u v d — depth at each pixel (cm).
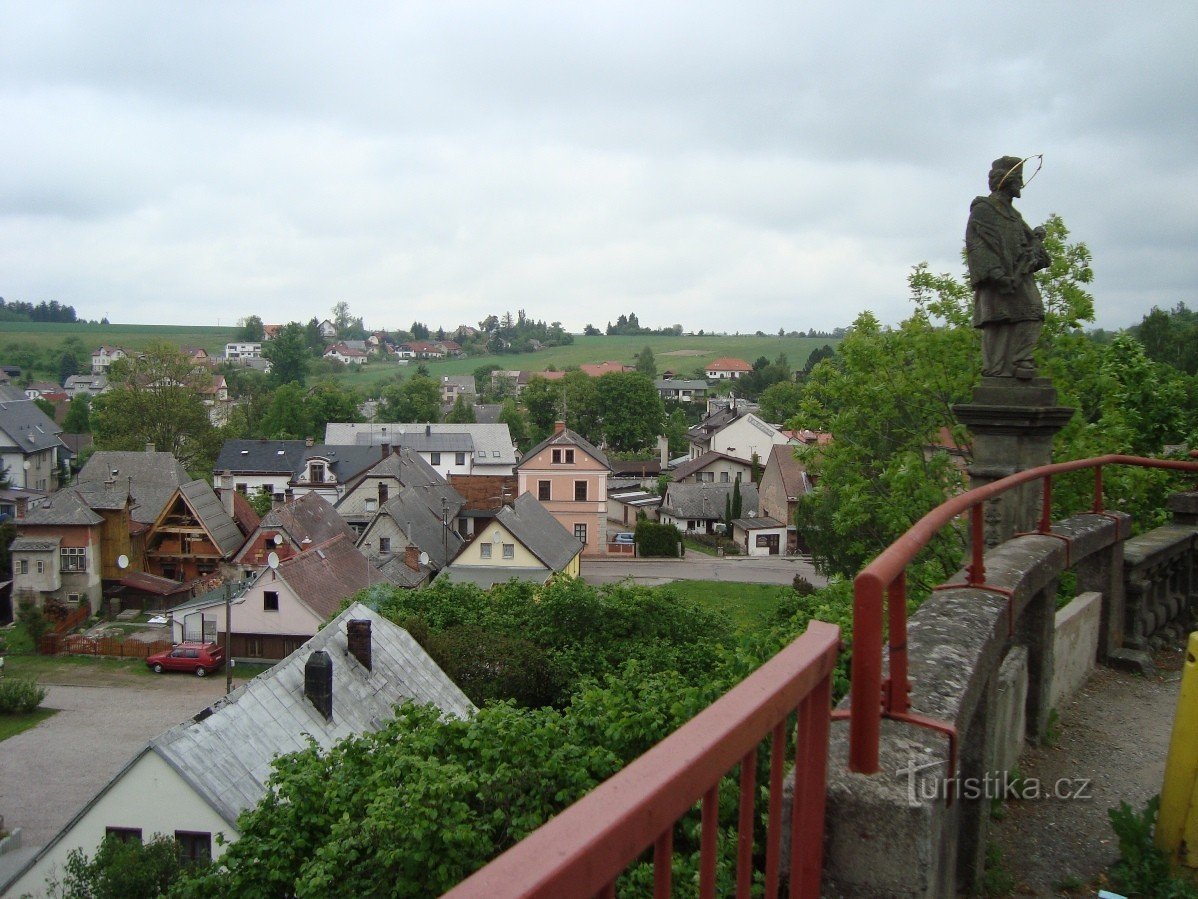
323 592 3634
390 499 4622
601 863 137
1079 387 1464
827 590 1305
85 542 4266
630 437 10100
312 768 1008
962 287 1669
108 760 2741
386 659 1862
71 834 1425
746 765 196
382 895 818
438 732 930
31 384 14550
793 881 245
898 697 306
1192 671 411
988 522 805
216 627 3606
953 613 412
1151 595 777
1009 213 807
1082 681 660
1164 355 3988
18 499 5828
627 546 5825
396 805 831
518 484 5750
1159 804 425
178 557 4716
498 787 838
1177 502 862
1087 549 627
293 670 1656
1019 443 795
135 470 5338
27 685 3100
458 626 2545
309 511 4491
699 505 6644
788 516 6044
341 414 9250
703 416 13550
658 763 163
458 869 797
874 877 266
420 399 10600
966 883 400
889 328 1697
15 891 1433
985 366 824
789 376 15212
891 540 1667
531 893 122
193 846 1409
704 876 180
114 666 3616
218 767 1438
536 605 2636
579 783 820
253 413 9725
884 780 271
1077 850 439
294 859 940
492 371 19075
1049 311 1532
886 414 1661
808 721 238
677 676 941
